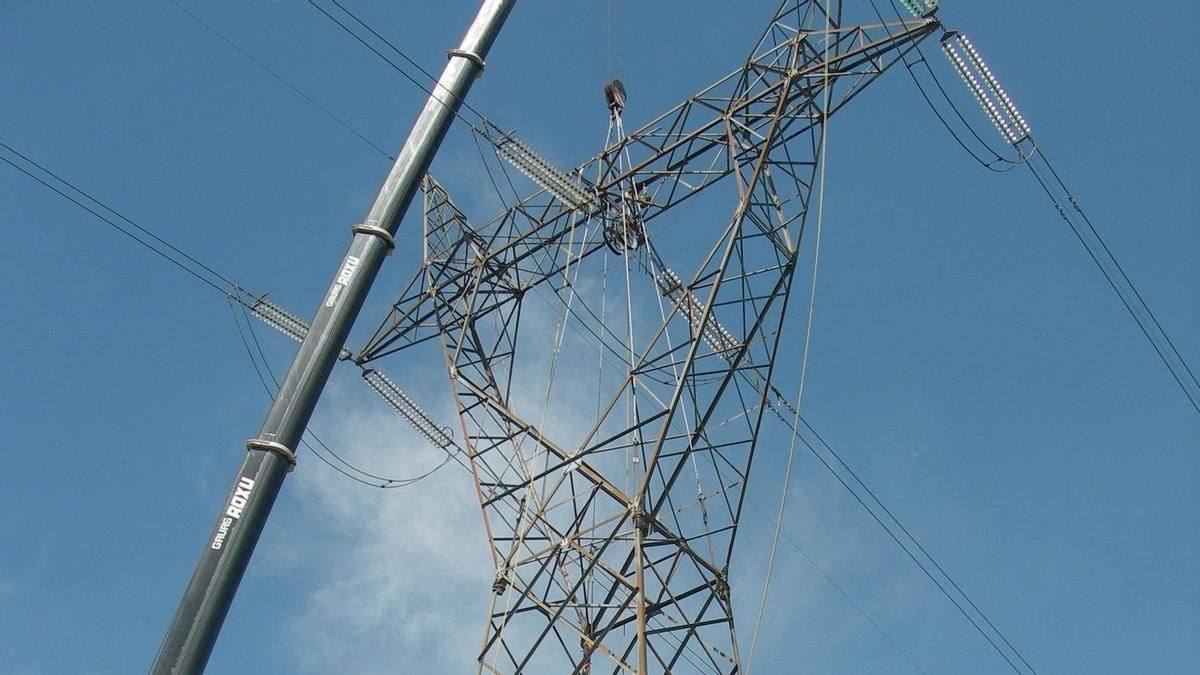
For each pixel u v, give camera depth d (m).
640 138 33.31
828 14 31.61
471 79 24.55
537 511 29.34
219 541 18.55
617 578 27.53
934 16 29.98
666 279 31.92
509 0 25.42
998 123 31.20
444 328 34.12
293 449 19.61
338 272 21.33
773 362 29.44
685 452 28.41
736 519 28.53
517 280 34.53
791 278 30.20
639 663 25.50
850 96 31.31
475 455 31.47
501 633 28.17
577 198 31.34
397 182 22.47
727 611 27.81
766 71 32.00
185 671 17.55
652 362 29.02
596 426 29.09
